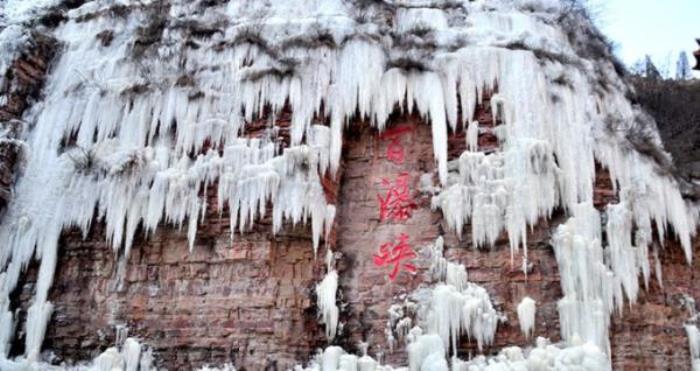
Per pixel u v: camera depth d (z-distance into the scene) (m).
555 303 10.65
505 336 10.56
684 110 21.86
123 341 11.20
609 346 10.31
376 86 12.14
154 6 14.41
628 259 11.05
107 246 11.84
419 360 10.11
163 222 11.73
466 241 11.27
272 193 11.35
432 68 12.19
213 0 14.25
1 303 11.59
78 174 12.34
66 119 13.12
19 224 12.14
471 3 13.55
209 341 10.88
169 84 12.77
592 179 11.47
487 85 12.04
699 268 12.03
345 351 10.95
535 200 11.07
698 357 11.21
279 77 12.24
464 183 11.48
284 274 11.09
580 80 12.36
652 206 11.63
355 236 11.77
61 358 11.36
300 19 13.19
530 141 11.31
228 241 11.38
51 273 11.84
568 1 15.62
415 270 11.34
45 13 14.94
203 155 12.02
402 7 13.54
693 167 16.25
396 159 12.12
